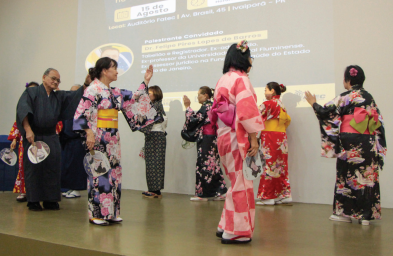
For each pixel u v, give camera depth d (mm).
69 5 5082
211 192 3549
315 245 1773
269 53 3754
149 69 2572
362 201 2404
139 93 2520
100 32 4816
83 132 2281
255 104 1741
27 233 1954
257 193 3635
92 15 4891
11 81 5508
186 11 4273
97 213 2254
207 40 4117
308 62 3580
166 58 4352
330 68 3486
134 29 4594
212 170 3551
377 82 3295
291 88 3635
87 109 2215
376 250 1688
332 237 1977
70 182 3666
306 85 3572
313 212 2896
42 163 2859
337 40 3473
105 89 2299
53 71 2916
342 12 3467
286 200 3371
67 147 3691
